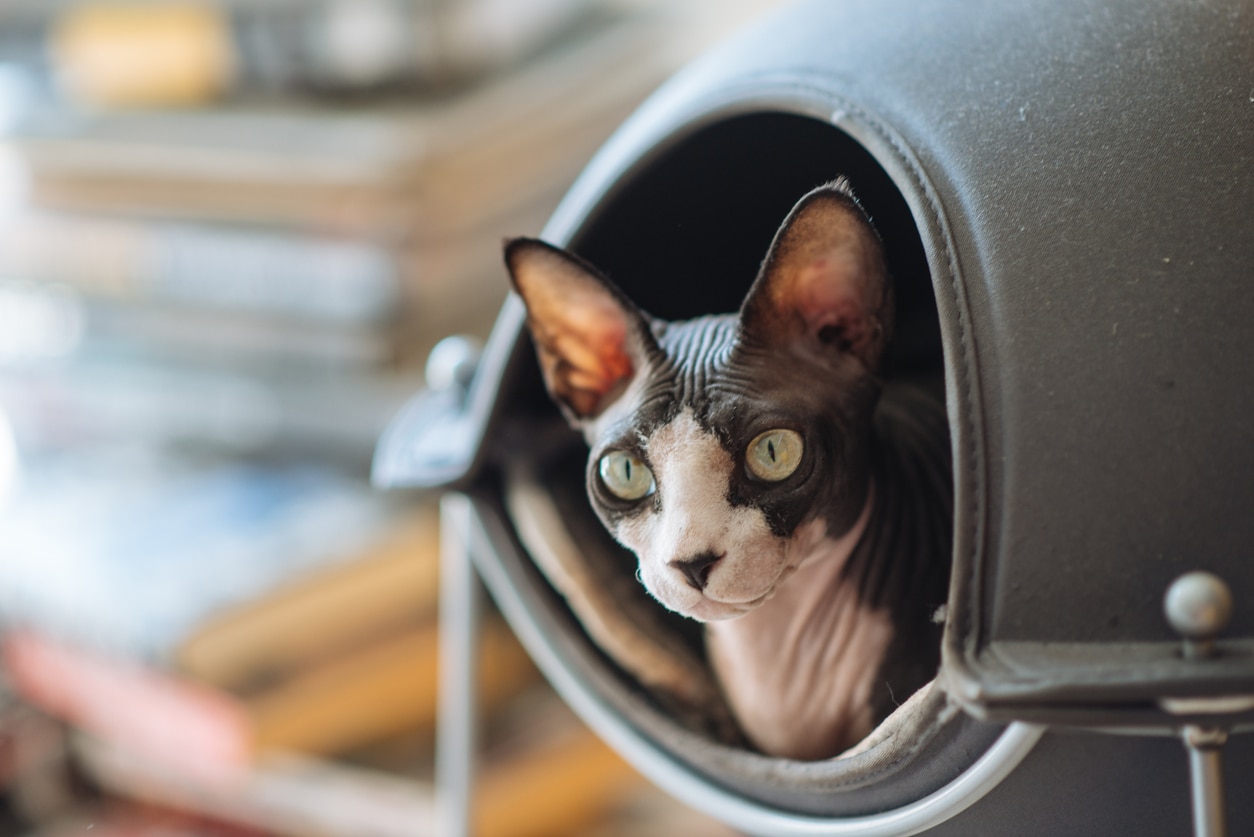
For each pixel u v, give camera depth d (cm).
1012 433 76
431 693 151
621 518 82
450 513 105
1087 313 76
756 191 89
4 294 177
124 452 179
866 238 78
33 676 160
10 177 169
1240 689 71
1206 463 75
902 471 85
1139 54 79
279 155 146
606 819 152
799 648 85
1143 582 75
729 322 83
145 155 156
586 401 86
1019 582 76
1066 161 78
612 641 92
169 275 160
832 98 83
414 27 159
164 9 171
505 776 138
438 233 145
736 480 79
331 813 143
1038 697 72
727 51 91
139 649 140
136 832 156
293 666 141
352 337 148
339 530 151
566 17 173
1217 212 77
